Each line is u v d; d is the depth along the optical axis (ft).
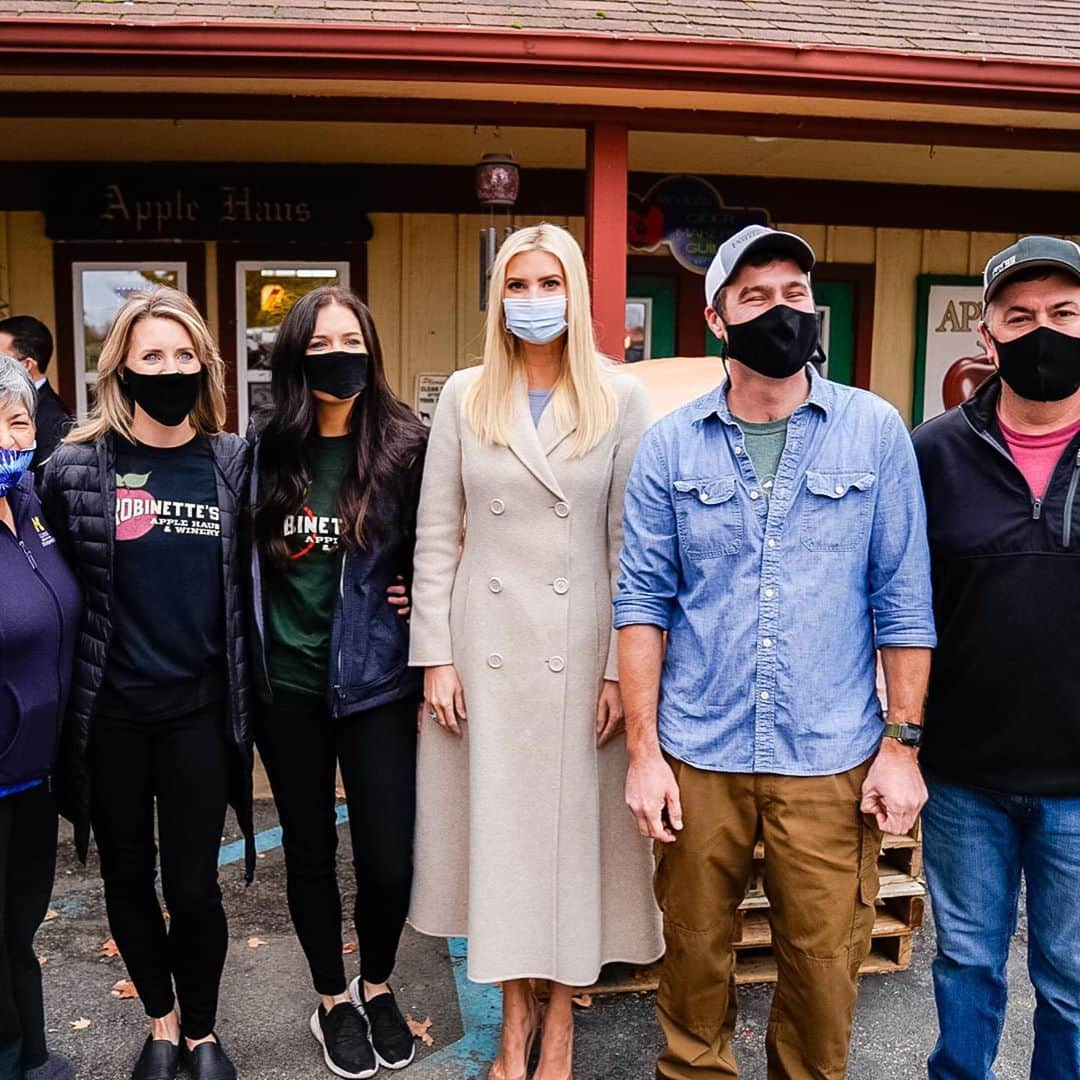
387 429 8.43
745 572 6.93
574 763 8.24
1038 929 7.19
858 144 18.21
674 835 7.20
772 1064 7.41
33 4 13.41
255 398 20.38
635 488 7.38
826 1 16.26
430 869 8.64
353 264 20.24
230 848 13.38
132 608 7.92
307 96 14.92
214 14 13.41
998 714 6.93
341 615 8.29
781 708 6.89
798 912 6.96
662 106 15.47
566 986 8.52
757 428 7.04
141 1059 8.68
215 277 20.04
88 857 13.12
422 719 8.91
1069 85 14.96
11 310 19.89
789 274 6.78
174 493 8.00
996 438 6.91
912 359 22.33
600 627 8.27
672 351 21.44
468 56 13.56
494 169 16.40
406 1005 9.96
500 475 8.16
